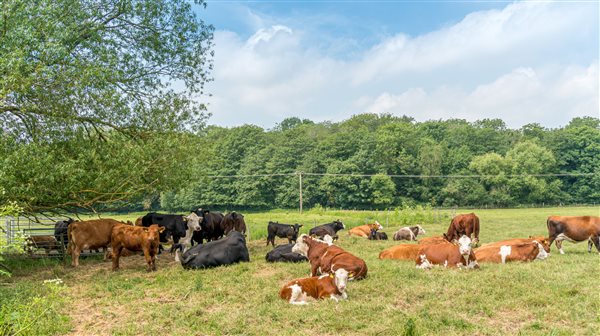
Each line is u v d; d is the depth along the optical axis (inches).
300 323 298.7
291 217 1972.2
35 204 542.0
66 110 526.9
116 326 311.7
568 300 327.9
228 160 3243.1
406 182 3152.1
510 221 1456.7
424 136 3959.2
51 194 514.0
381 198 2906.0
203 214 673.6
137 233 505.7
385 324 288.0
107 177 515.2
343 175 2965.1
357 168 3011.8
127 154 553.9
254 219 1807.3
